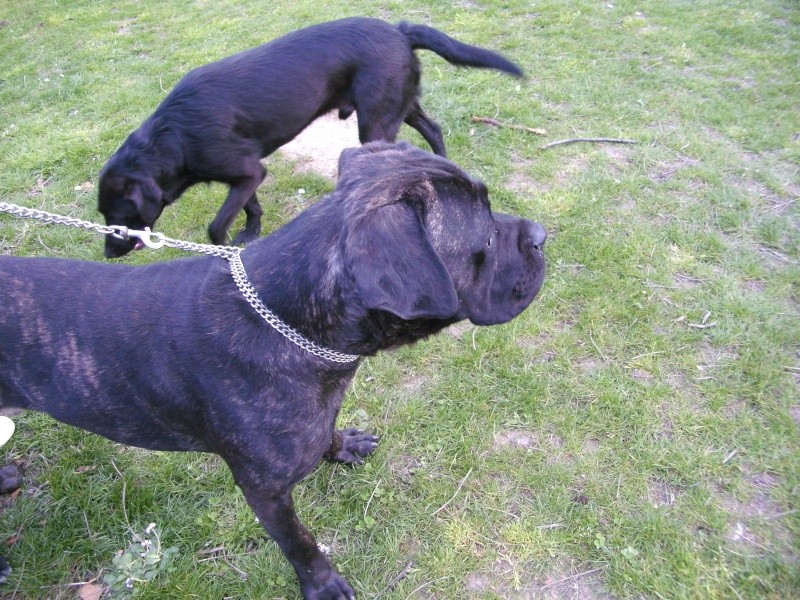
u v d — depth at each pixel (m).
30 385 0.84
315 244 0.73
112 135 2.00
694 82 2.00
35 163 1.90
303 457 0.79
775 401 1.10
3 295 0.81
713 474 1.01
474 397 1.16
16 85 2.53
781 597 0.87
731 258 1.38
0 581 0.95
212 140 1.43
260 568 0.95
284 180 1.76
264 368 0.75
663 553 0.92
